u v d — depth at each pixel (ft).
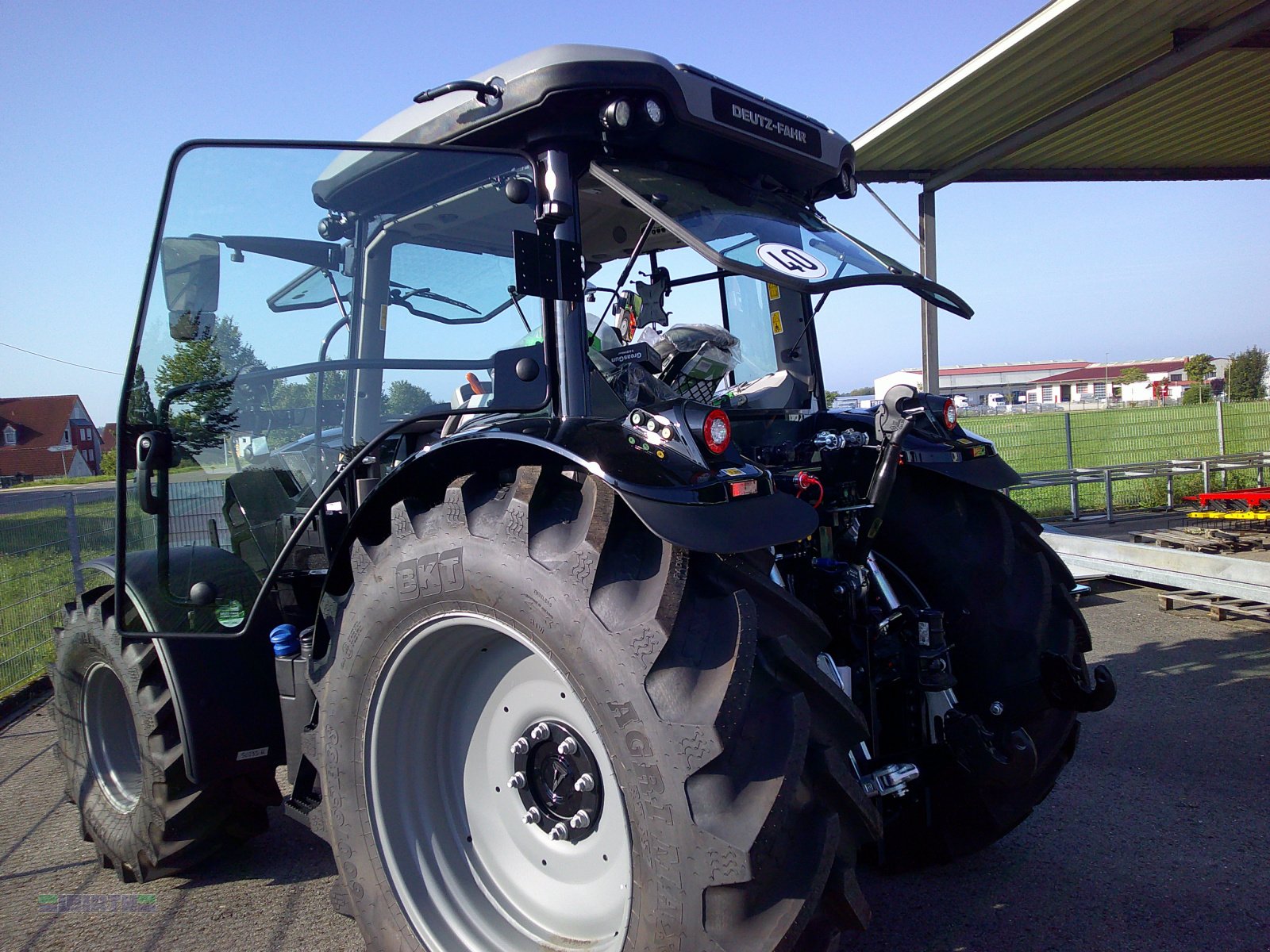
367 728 6.52
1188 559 17.31
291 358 7.58
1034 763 6.91
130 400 7.39
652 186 7.19
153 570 7.88
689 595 5.31
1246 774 10.16
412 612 6.18
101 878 9.57
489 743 6.72
